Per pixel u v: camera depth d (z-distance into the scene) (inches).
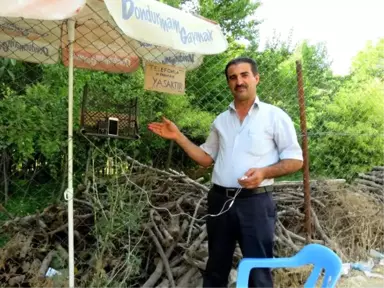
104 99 93.1
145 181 136.1
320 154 267.9
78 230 124.4
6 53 105.0
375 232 164.1
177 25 80.3
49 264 109.1
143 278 115.0
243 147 92.3
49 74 165.3
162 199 140.1
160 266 113.1
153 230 122.2
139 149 205.5
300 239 142.1
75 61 111.0
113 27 99.7
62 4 62.9
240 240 92.4
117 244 111.3
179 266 117.6
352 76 396.2
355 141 267.7
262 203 90.7
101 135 89.5
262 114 92.8
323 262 75.2
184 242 124.6
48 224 126.7
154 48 103.7
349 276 135.7
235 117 95.6
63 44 108.2
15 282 101.0
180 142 101.3
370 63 376.2
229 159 93.6
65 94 159.2
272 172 88.0
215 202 95.2
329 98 327.3
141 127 205.0
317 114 296.5
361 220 159.8
